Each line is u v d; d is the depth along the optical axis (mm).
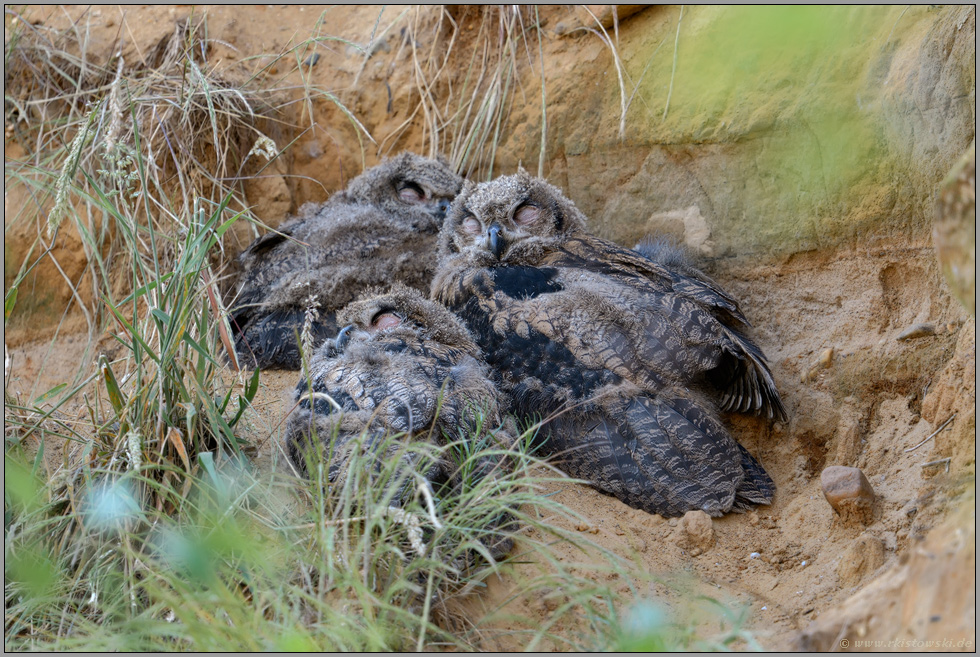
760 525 9812
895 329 10711
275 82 15852
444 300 12023
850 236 11281
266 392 11852
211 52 15891
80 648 7141
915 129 10359
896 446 9977
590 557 8461
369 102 16047
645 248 12688
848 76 11188
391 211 14695
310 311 12422
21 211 14320
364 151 15961
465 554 8102
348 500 7648
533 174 14719
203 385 9570
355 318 10789
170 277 9859
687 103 12844
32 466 9430
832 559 8938
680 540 9375
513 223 12602
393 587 7113
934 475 9016
